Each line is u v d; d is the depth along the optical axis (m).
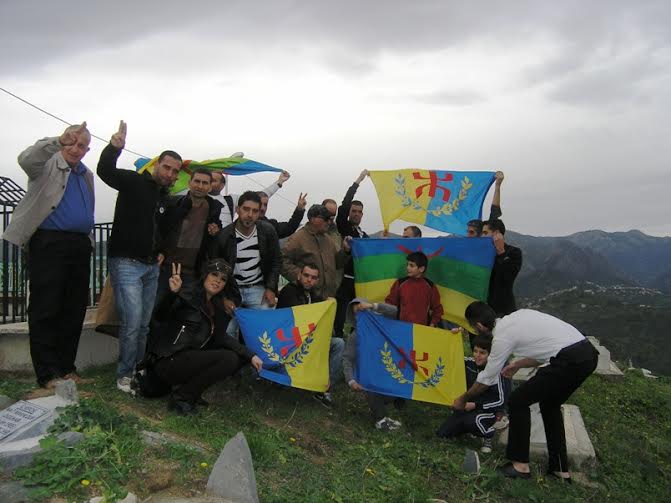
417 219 8.48
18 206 5.44
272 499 4.23
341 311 8.32
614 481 6.82
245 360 6.38
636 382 11.46
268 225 6.88
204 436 5.08
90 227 5.81
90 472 3.88
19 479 3.73
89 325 7.02
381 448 5.86
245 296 6.85
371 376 6.78
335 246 7.87
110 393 5.78
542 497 5.50
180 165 6.03
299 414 6.38
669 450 8.36
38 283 5.51
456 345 7.00
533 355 5.92
